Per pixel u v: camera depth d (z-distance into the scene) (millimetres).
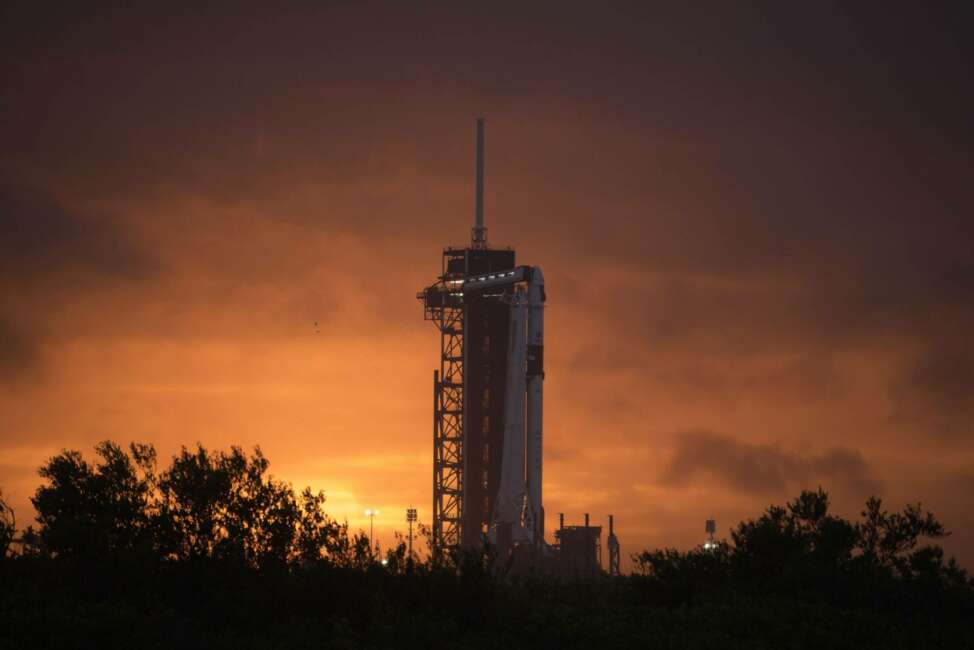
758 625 88000
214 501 84625
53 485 86000
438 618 81562
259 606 78750
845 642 85312
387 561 88812
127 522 83812
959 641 88188
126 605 75875
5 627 70750
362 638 77000
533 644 80938
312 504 88500
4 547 83250
